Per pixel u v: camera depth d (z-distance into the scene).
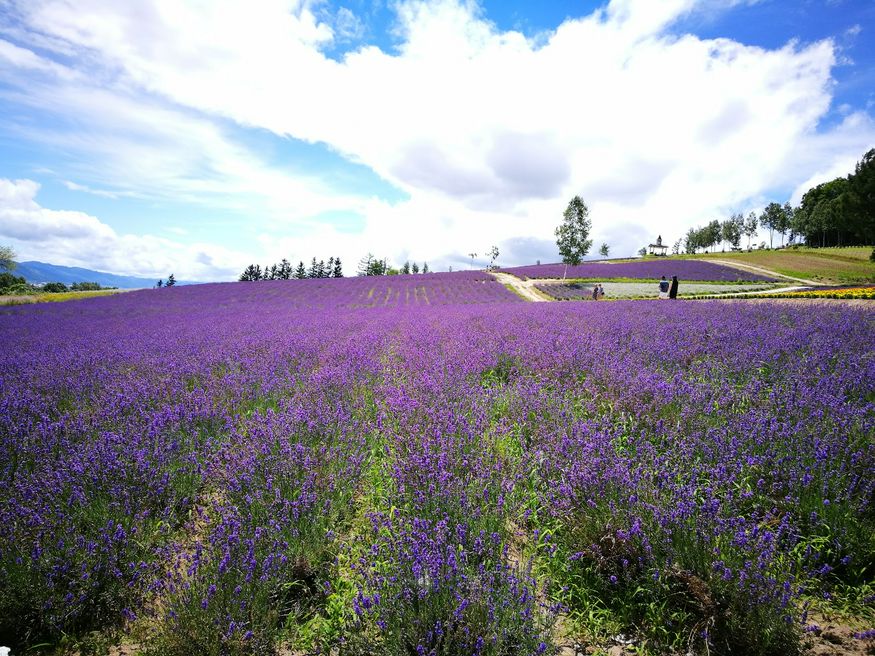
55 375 6.39
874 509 2.72
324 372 5.98
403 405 4.62
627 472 3.03
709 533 2.49
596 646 2.23
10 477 3.31
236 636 2.08
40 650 2.23
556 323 10.54
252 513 2.94
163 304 28.06
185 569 2.62
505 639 2.02
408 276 51.00
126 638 2.29
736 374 5.46
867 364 4.98
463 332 9.64
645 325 9.26
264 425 4.03
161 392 5.30
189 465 3.52
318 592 2.57
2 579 2.24
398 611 2.11
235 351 8.16
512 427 4.46
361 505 3.45
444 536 2.57
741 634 2.14
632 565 2.50
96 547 2.53
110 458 3.34
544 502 3.18
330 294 36.28
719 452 3.40
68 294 37.97
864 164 40.91
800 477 2.97
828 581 2.52
